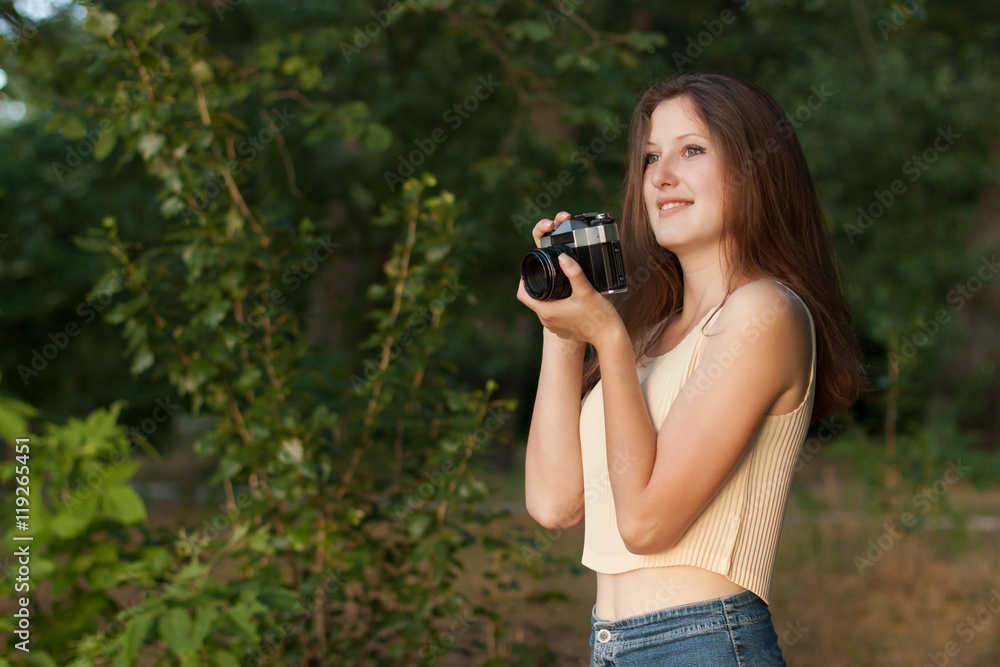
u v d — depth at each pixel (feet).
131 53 9.55
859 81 28.58
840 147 28.84
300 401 9.52
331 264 14.42
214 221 9.41
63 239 21.88
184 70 9.89
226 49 19.07
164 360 9.75
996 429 34.42
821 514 19.29
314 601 9.27
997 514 22.04
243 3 17.90
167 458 34.71
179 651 6.70
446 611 9.04
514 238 18.43
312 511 9.09
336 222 20.98
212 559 8.27
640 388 4.56
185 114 9.96
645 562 4.59
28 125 21.70
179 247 9.59
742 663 4.40
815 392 4.85
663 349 5.17
